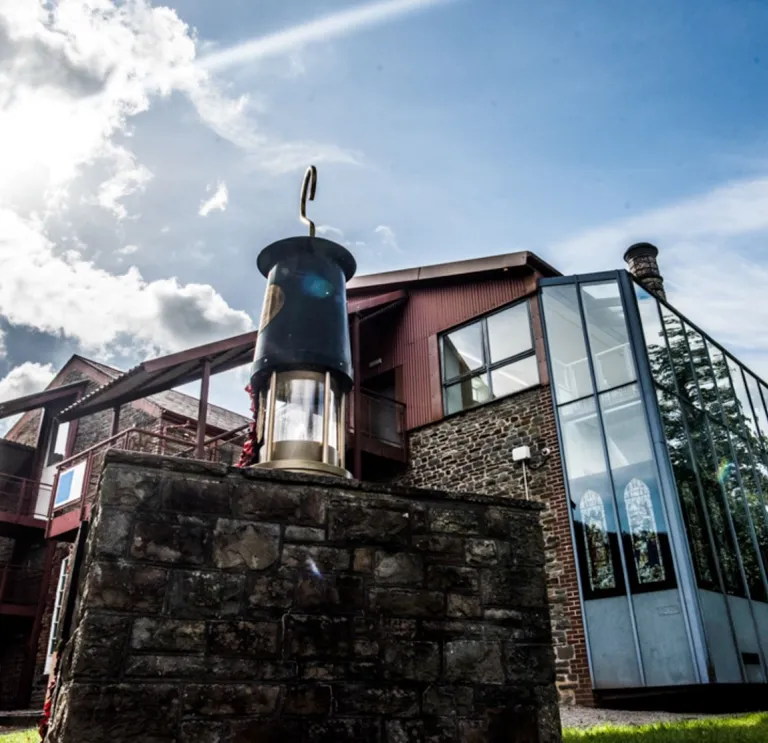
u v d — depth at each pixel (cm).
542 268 1255
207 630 329
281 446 459
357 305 1325
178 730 307
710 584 934
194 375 1082
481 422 1208
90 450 1084
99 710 298
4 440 1547
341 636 354
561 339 1144
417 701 357
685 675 848
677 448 1028
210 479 359
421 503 404
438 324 1355
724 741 516
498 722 371
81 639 307
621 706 900
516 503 431
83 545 418
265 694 328
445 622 380
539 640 400
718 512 1074
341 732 335
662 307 1180
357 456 1167
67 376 1731
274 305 491
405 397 1352
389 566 379
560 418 1095
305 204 536
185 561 338
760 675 955
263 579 349
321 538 370
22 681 1256
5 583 1369
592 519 1002
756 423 1395
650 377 1020
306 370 475
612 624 930
